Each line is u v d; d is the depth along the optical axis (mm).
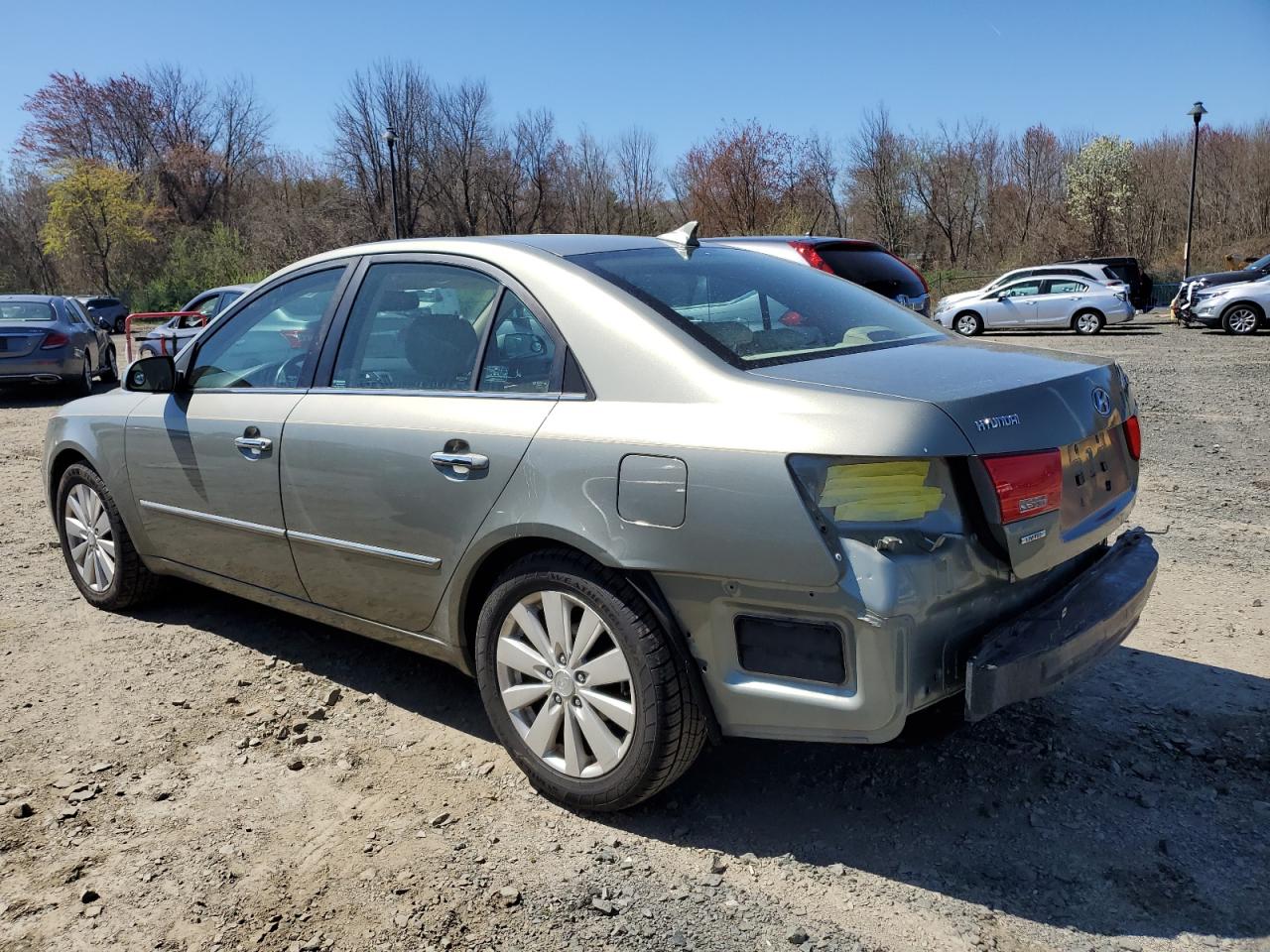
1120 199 44156
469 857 2803
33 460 9141
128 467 4410
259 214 48656
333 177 48312
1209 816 2910
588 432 2801
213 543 4094
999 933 2443
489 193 48844
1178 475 7281
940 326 3695
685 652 2727
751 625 2607
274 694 3885
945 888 2621
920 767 3227
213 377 4113
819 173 48688
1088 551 3076
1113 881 2629
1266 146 43719
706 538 2572
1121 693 3709
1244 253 42625
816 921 2502
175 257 45750
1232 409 10445
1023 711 3580
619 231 49219
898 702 2441
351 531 3447
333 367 3637
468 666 3342
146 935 2506
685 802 3064
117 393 4656
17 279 59969
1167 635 4258
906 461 2424
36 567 5629
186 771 3307
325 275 3820
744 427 2555
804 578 2453
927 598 2428
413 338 3420
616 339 2877
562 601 2918
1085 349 18953
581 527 2791
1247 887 2590
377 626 3566
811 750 3365
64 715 3715
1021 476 2533
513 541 3033
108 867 2785
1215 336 21469
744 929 2480
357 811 3051
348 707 3773
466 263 3338
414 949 2434
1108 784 3086
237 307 4117
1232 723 3457
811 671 2539
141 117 66562
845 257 9156
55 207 52312
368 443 3340
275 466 3672
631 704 2793
